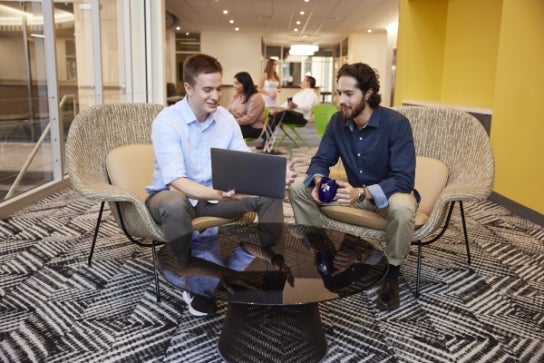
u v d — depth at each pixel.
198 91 2.11
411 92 6.54
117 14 5.87
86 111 2.43
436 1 6.32
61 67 4.42
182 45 17.16
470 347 1.83
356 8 11.41
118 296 2.23
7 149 3.71
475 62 5.54
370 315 2.07
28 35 3.94
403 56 6.52
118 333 1.89
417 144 2.68
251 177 1.85
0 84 3.66
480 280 2.48
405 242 2.09
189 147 2.21
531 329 1.98
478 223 3.57
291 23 14.30
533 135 3.65
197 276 1.54
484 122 4.52
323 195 2.09
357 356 1.75
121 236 3.09
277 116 7.20
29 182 4.03
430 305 2.19
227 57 16.92
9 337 1.85
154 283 2.37
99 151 2.44
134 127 2.62
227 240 1.91
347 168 2.43
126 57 5.99
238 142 2.40
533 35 3.67
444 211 2.26
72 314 2.05
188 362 1.70
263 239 1.92
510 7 4.01
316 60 21.61
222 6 11.48
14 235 3.11
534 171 3.63
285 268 1.61
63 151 4.48
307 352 1.68
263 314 1.65
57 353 1.74
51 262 2.64
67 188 4.50
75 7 4.78
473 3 5.59
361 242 1.90
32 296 2.22
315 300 1.38
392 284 2.15
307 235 1.98
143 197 2.42
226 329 1.74
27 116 3.95
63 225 3.33
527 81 3.73
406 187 2.19
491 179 2.19
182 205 2.01
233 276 1.54
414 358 1.75
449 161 2.56
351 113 2.21
